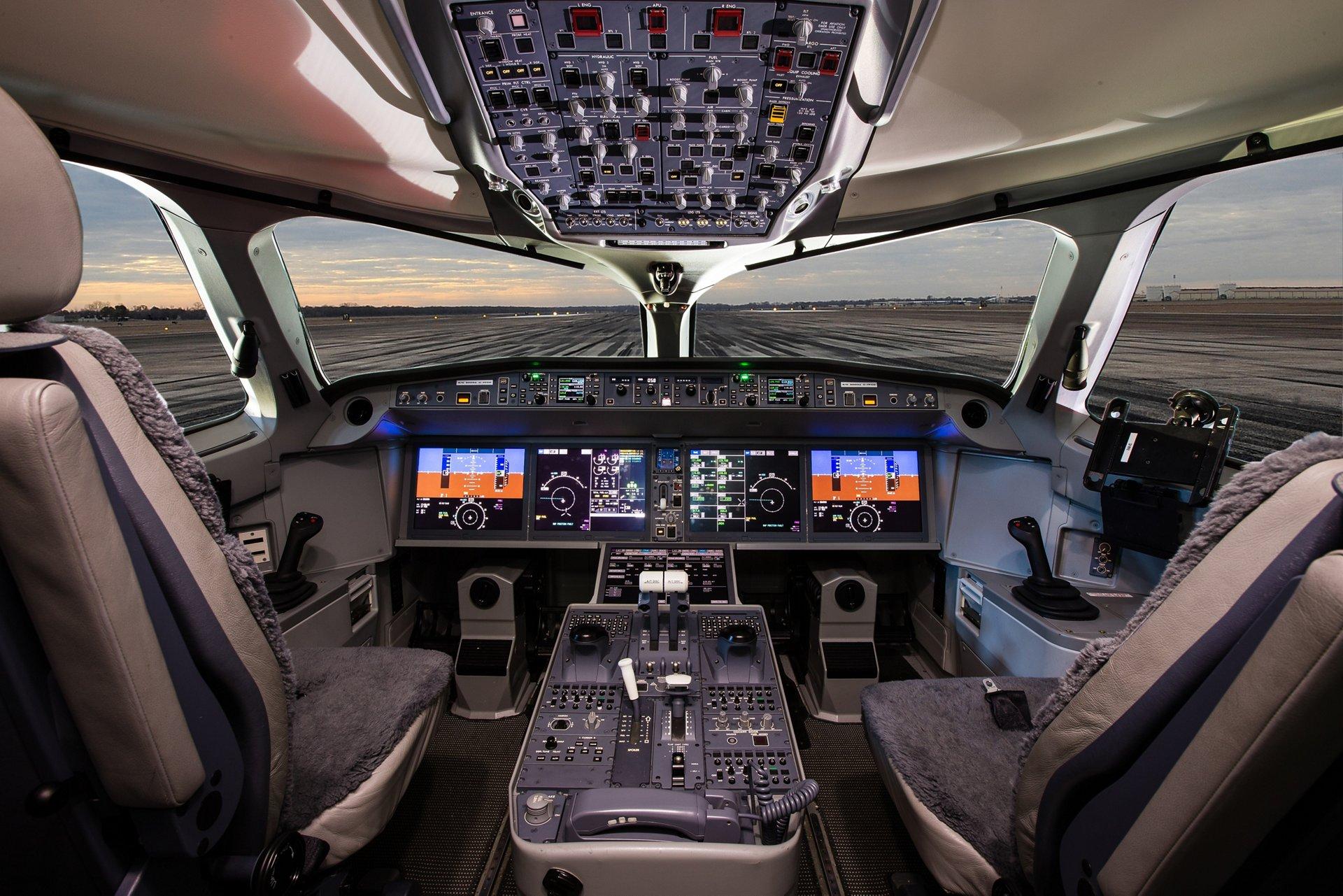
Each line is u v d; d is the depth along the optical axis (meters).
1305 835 0.74
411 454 2.96
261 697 1.07
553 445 2.95
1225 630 0.77
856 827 2.12
